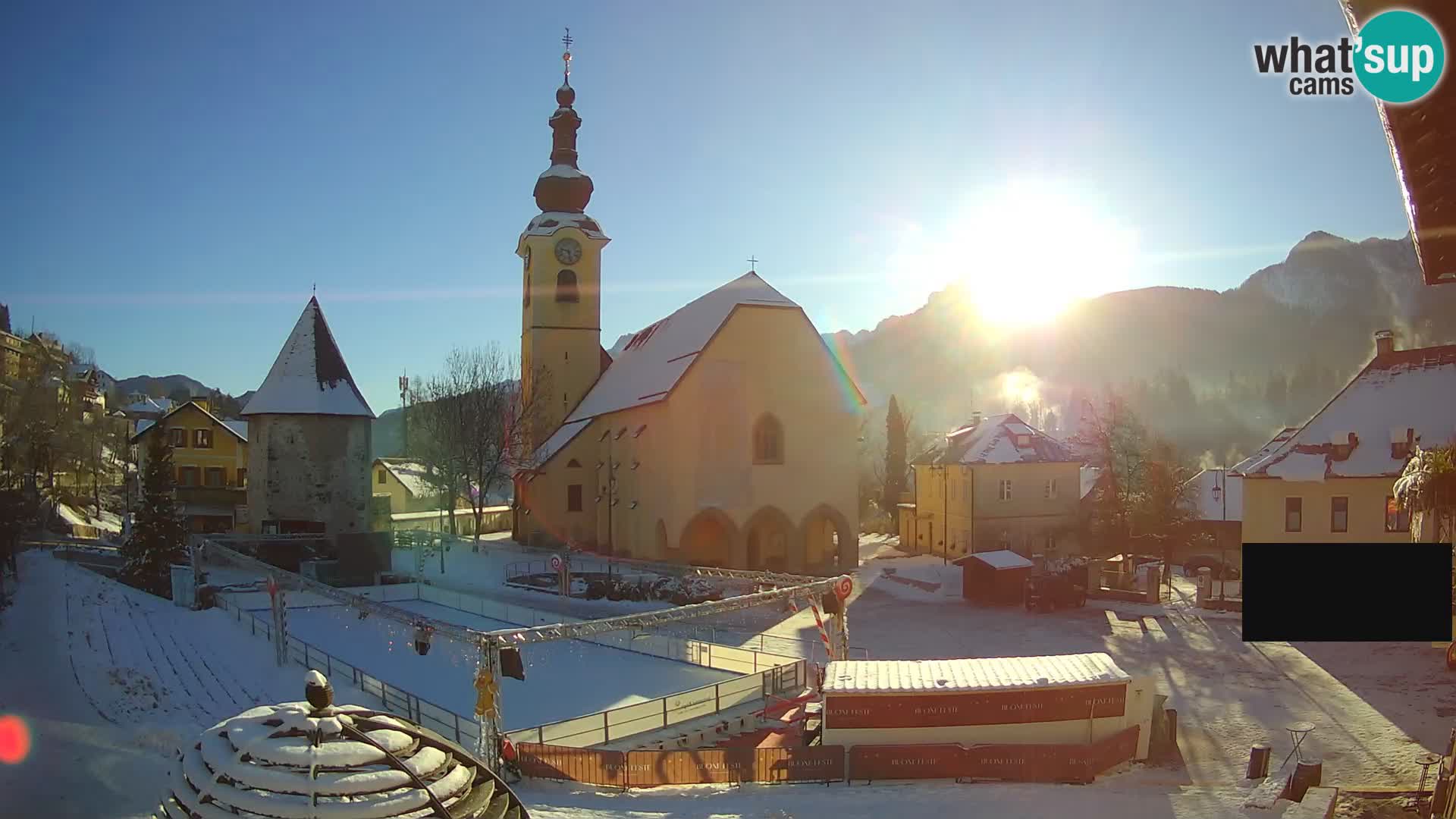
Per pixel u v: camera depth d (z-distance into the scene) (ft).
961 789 63.10
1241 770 68.54
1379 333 153.17
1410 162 25.85
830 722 69.92
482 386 243.81
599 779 65.51
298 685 93.20
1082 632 123.34
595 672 105.09
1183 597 148.66
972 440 214.48
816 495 189.88
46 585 126.62
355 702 84.99
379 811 19.67
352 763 20.42
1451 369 141.79
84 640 98.53
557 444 236.22
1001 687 70.28
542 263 256.32
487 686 66.90
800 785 66.18
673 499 184.44
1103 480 227.61
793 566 186.60
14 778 53.16
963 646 116.26
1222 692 91.25
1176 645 114.21
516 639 69.00
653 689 96.89
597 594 156.97
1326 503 140.46
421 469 333.83
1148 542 209.97
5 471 206.18
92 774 56.08
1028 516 205.05
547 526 226.58
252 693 88.89
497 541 244.83
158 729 67.21
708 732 80.23
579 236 257.34
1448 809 54.29
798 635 126.21
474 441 238.68
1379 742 75.05
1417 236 29.73
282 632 103.76
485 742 66.39
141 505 152.15
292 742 20.83
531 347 257.14
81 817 49.42
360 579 169.78
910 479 321.73
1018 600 148.87
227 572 168.66
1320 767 64.18
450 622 136.67
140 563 148.87
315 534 183.01
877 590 165.68
